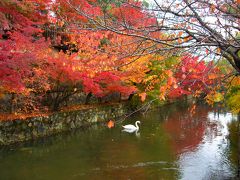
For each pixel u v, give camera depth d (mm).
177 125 25688
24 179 12734
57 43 18453
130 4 4875
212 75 6762
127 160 15578
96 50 5809
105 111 26234
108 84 23234
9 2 14773
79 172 13719
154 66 20938
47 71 18031
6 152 16172
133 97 29766
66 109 23250
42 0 14789
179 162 15508
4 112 19188
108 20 5422
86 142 18953
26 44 14523
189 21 5176
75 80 20219
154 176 13500
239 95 17922
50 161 15094
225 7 5297
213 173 14062
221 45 4758
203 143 19578
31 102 19797
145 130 23234
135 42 5289
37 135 19172
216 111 34906
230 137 21438
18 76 14438
